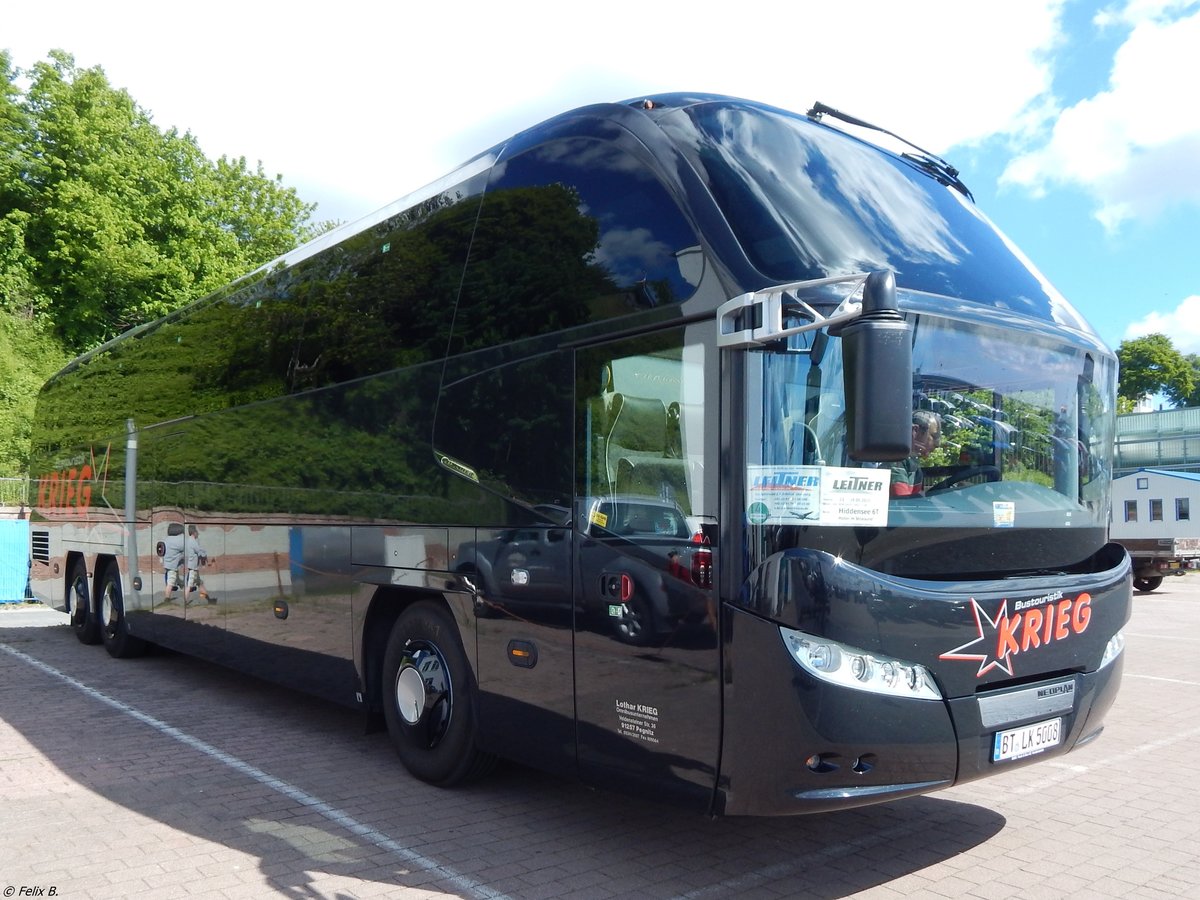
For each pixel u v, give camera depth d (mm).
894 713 3832
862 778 3840
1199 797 5773
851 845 4879
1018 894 4270
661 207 4484
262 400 7727
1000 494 4414
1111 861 4688
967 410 4359
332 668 6648
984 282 4750
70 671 10117
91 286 36812
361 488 6359
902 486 4090
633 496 4422
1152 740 7227
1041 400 4676
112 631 10891
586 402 4719
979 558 4289
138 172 38781
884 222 4691
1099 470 4965
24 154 37500
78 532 12055
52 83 38156
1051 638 4344
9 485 23969
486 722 5258
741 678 3912
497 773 6062
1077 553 4742
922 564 4094
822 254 4223
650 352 4402
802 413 3908
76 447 12289
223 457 8305
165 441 9555
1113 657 4723
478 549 5309
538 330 5031
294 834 4949
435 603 5723
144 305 37188
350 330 6695
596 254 4758
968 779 4062
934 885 4363
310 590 6918
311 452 6984
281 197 43844
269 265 8109
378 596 6176
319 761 6426
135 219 38531
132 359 10719
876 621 3820
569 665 4695
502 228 5418
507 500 5121
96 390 11789
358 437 6426
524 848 4773
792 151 4781
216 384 8578
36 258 37469
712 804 4035
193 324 9227
